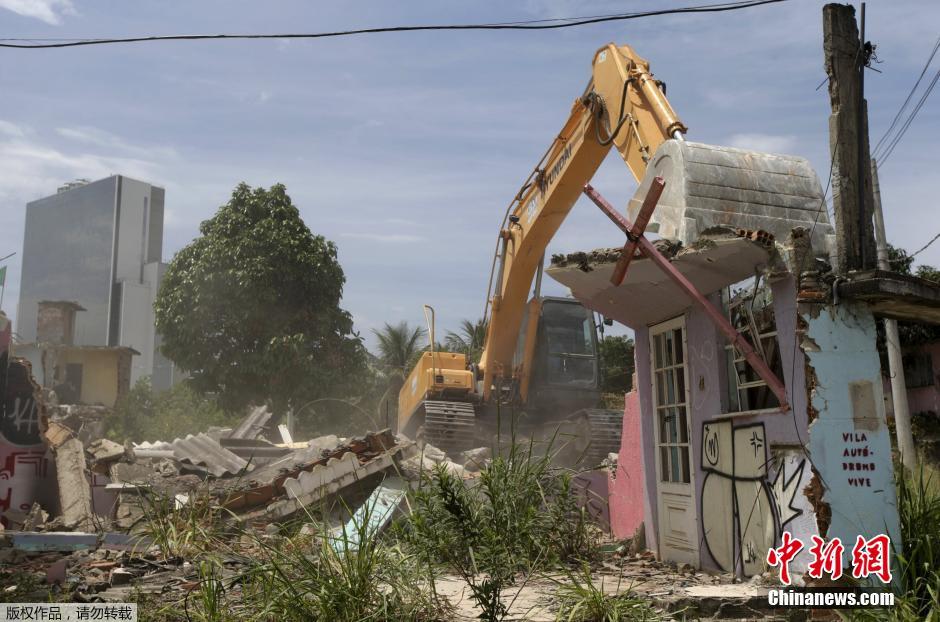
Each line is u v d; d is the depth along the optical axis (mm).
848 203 5926
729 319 6988
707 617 5188
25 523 9492
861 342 5719
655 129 8820
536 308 14195
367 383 28250
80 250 133750
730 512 6625
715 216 6711
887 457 5574
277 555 5250
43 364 30312
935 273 18969
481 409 14539
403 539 5613
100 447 10961
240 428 15305
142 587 5855
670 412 8039
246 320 25125
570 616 4688
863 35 6152
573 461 13383
